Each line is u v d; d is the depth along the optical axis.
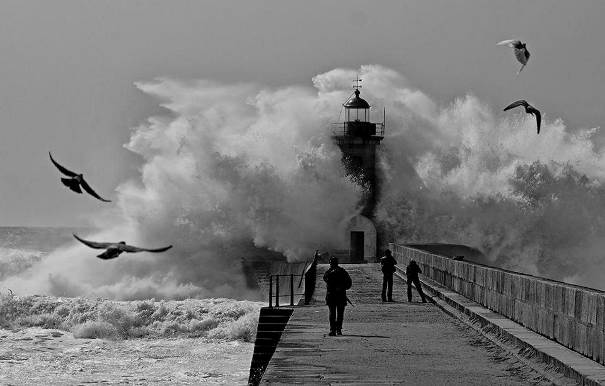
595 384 28.61
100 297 104.69
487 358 37.81
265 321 53.78
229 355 59.28
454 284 63.09
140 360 56.81
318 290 68.56
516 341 39.03
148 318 72.44
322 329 46.88
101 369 53.16
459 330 46.59
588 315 33.31
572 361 32.47
